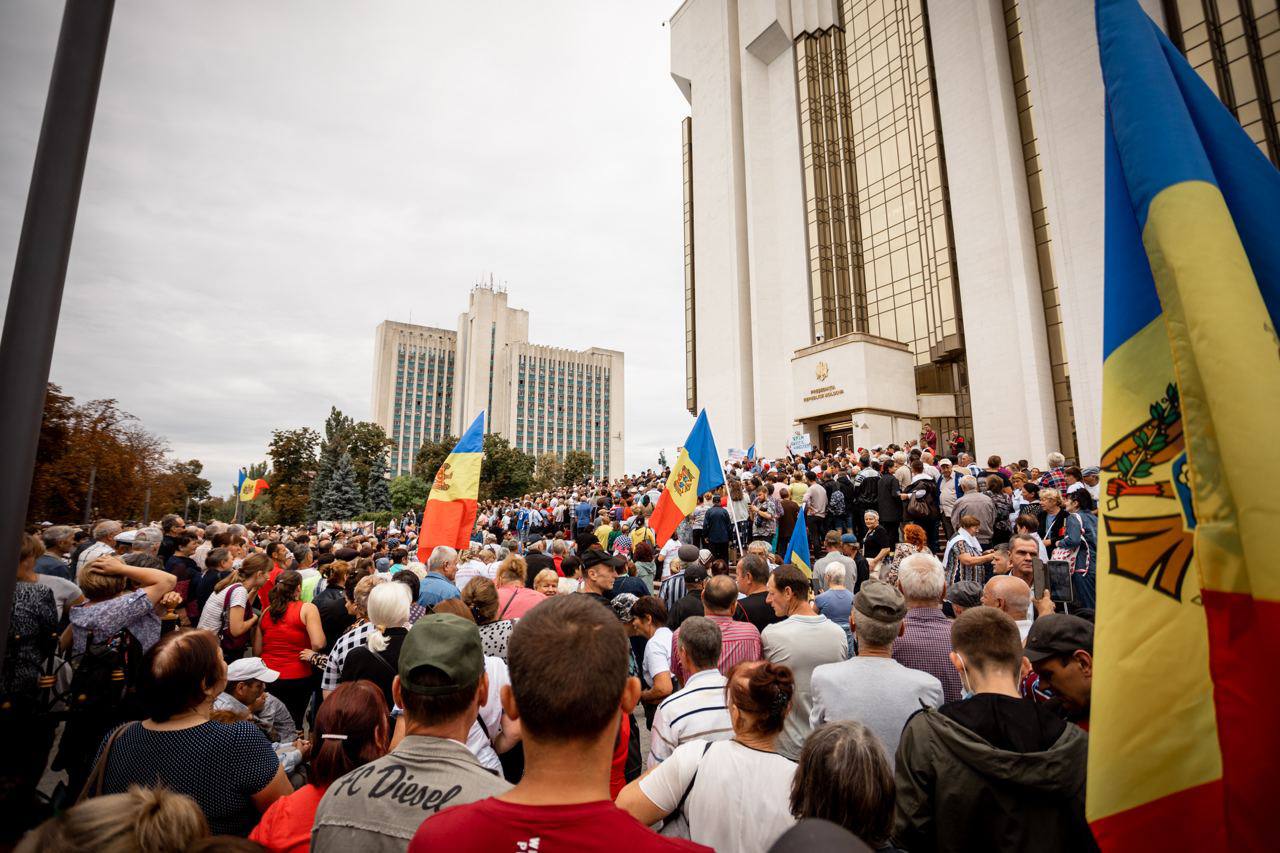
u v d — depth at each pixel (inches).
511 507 1079.0
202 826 54.1
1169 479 65.5
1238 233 64.5
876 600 125.6
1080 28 989.2
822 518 517.3
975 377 1201.4
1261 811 51.3
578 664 55.8
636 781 96.0
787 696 93.4
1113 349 71.7
